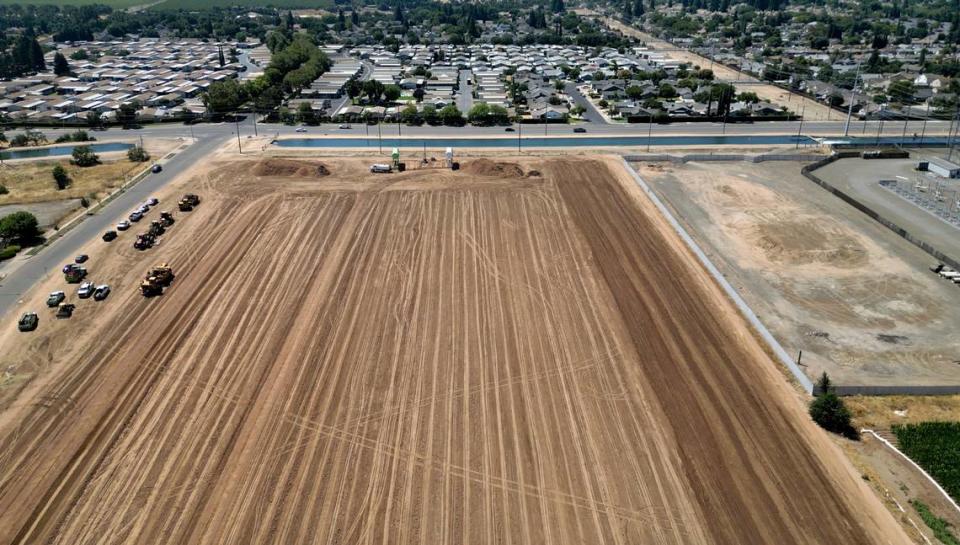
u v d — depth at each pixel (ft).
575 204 234.38
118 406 130.21
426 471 113.80
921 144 314.76
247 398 132.16
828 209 230.89
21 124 357.61
